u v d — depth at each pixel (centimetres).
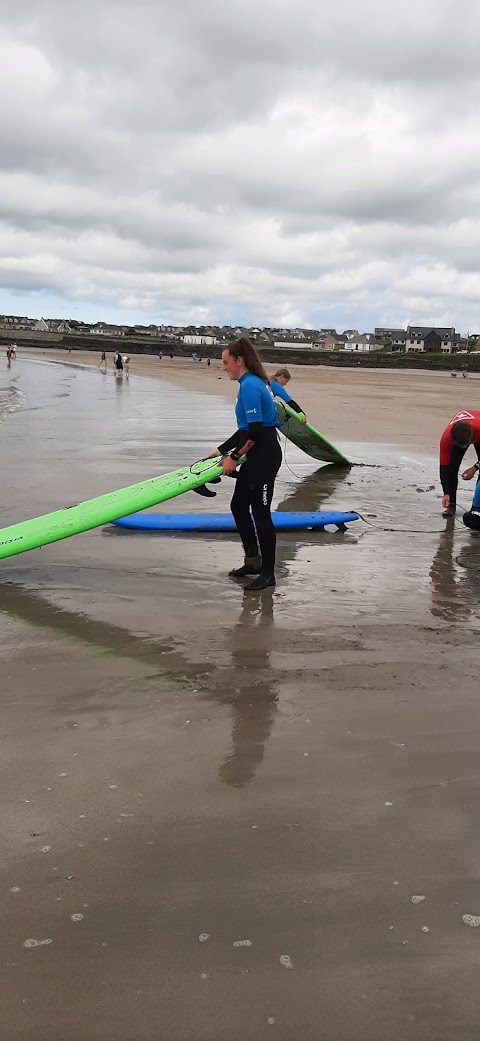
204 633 419
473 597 497
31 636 410
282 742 297
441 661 383
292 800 256
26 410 1869
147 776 270
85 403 2183
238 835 235
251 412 493
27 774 270
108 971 179
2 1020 165
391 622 443
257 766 279
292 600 483
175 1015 167
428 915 200
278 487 888
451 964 183
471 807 254
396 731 308
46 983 176
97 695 337
